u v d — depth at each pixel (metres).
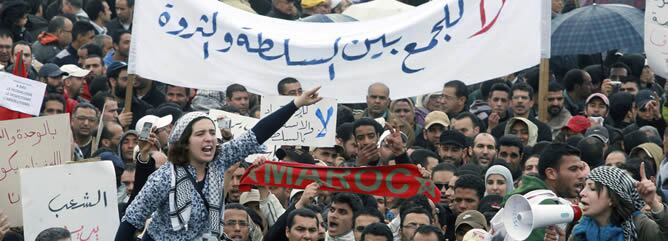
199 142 15.78
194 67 25.03
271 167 18.97
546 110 24.94
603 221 15.68
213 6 25.06
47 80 27.30
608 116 27.23
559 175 18.66
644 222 15.52
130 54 25.05
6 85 22.23
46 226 18.91
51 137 20.02
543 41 24.66
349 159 23.86
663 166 20.83
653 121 26.66
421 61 24.72
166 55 25.05
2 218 19.58
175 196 15.81
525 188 17.92
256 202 21.27
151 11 25.05
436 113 25.22
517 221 15.73
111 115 24.92
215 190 15.98
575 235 15.81
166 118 22.45
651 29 24.78
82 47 29.34
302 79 24.95
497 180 20.66
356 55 24.89
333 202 20.11
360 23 25.03
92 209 19.06
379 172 18.61
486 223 19.31
